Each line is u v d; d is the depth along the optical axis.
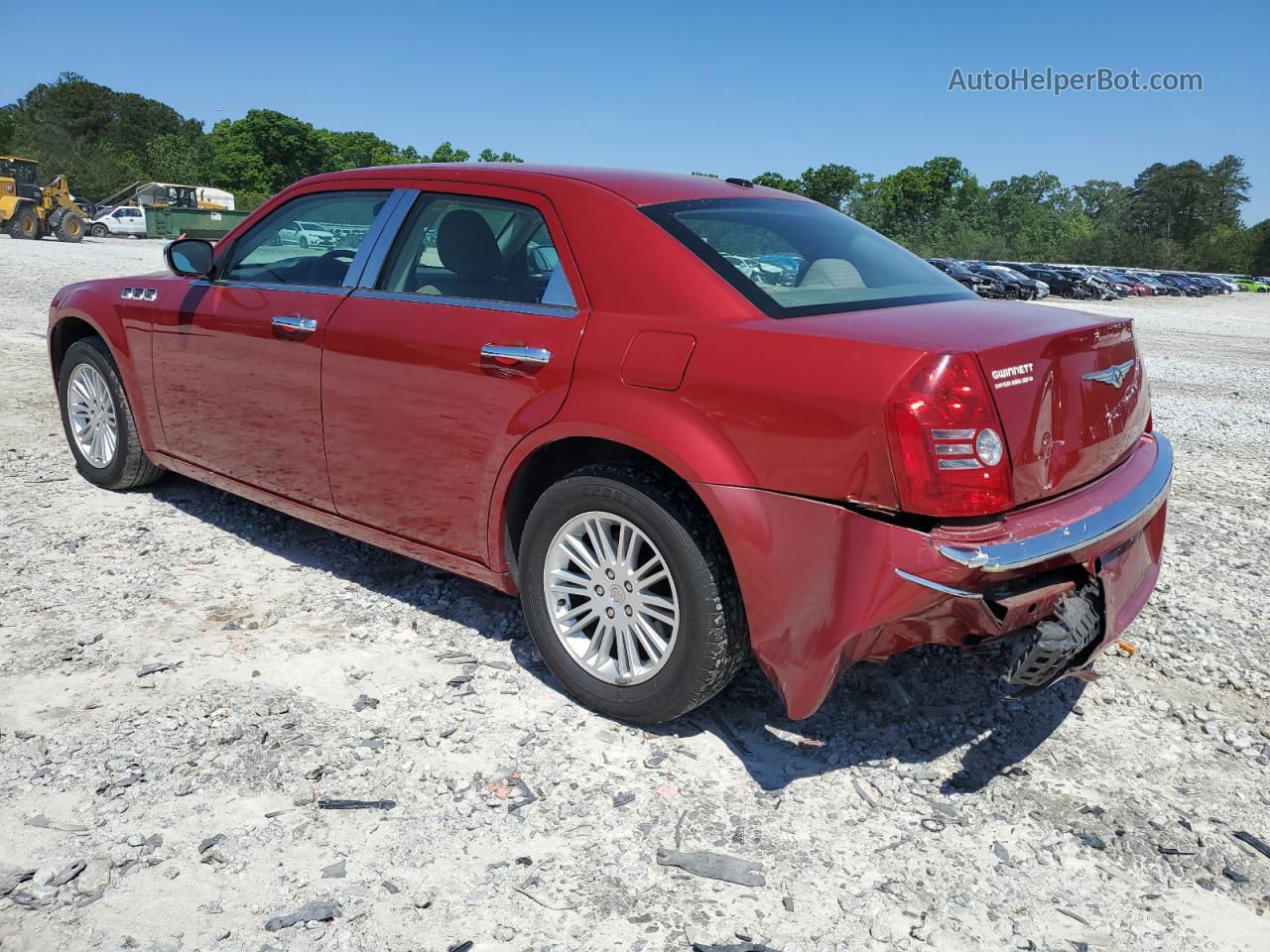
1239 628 3.91
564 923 2.20
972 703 3.27
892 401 2.37
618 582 2.96
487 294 3.27
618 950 2.12
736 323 2.72
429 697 3.13
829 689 2.55
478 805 2.60
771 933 2.20
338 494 3.75
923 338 2.49
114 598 3.74
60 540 4.27
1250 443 7.93
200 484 5.19
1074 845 2.57
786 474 2.55
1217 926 2.29
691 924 2.21
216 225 39.47
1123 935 2.25
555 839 2.49
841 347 2.50
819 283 3.00
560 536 3.05
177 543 4.33
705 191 3.38
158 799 2.55
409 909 2.22
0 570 3.93
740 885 2.35
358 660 3.35
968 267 38.38
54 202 33.22
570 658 3.10
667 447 2.70
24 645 3.33
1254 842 2.60
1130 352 3.03
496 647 3.50
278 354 3.82
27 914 2.14
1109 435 2.86
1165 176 120.94
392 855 2.40
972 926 2.26
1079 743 3.07
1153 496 2.92
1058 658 2.54
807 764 2.88
